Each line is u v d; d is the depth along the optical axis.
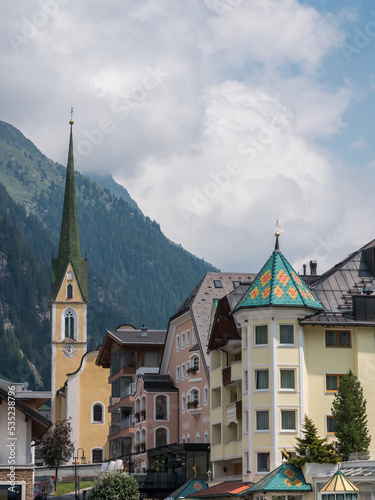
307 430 62.47
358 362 66.81
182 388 95.00
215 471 76.06
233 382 72.69
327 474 59.34
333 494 55.25
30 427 53.34
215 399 78.06
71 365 174.25
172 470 86.19
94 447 136.12
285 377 66.38
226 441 74.75
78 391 137.38
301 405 65.94
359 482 58.38
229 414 73.88
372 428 65.88
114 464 76.69
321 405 66.50
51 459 113.69
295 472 61.09
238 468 74.81
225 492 66.50
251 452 66.19
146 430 95.44
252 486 62.75
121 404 108.88
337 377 67.19
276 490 60.00
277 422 65.56
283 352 66.38
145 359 107.62
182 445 83.69
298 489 60.00
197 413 88.31
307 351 67.06
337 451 61.50
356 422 62.97
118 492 74.31
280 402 65.81
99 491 74.31
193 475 82.44
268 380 66.38
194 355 91.31
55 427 118.50
